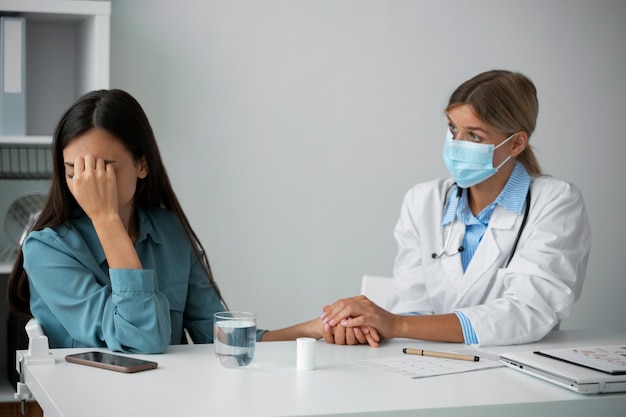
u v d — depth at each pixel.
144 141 1.81
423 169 3.53
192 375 1.48
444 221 2.18
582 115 3.76
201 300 2.04
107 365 1.51
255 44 3.28
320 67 3.37
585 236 2.07
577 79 3.74
